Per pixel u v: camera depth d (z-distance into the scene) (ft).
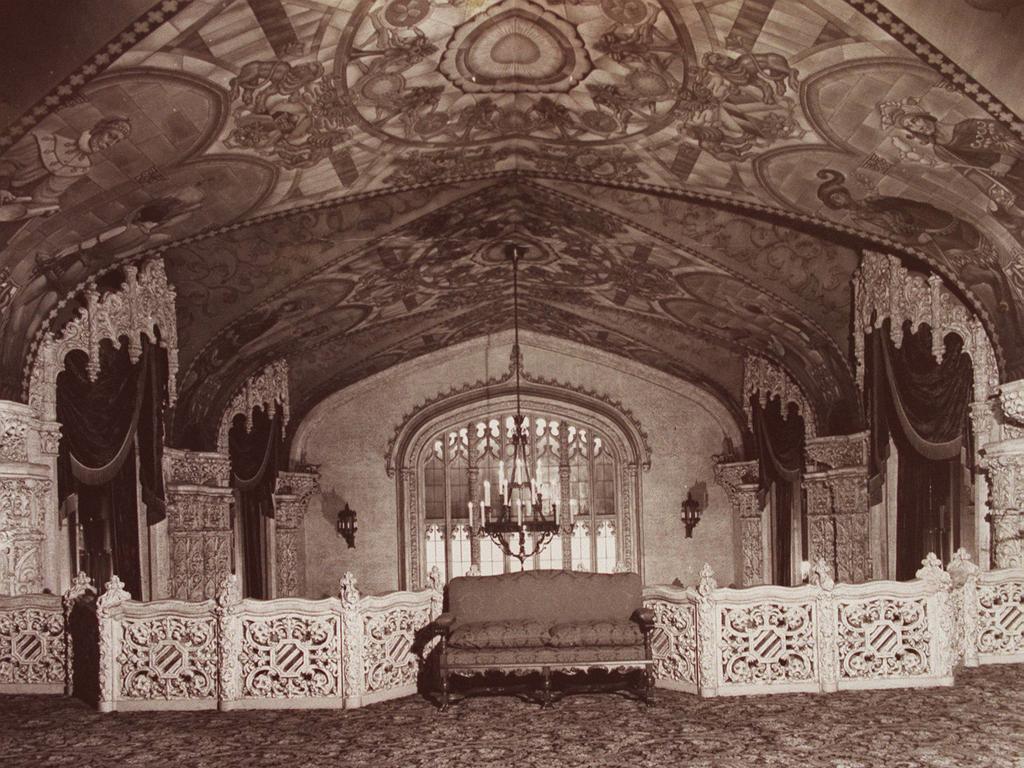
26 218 39.58
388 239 55.01
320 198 46.68
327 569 80.07
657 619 36.73
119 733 32.14
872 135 38.75
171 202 42.60
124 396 50.24
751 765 26.96
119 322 48.57
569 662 34.42
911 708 32.60
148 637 35.47
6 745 30.89
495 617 37.29
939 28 31.73
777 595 35.27
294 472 77.92
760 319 61.98
